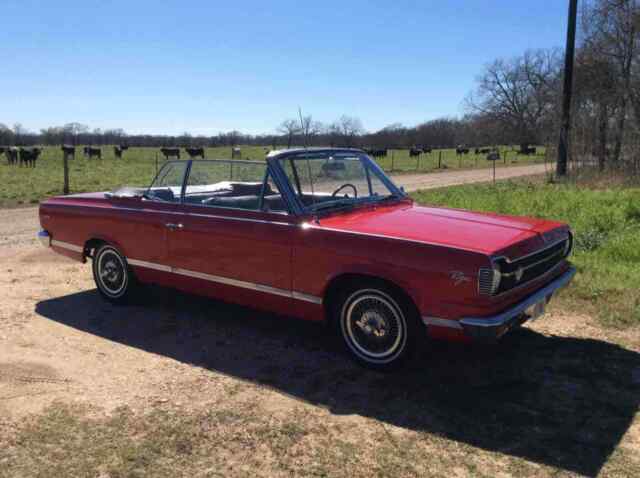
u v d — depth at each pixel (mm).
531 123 92250
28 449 3262
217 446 3287
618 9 23469
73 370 4352
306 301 4422
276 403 3809
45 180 24781
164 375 4262
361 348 4312
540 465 3070
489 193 15539
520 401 3793
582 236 8523
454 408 3707
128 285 5789
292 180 4664
